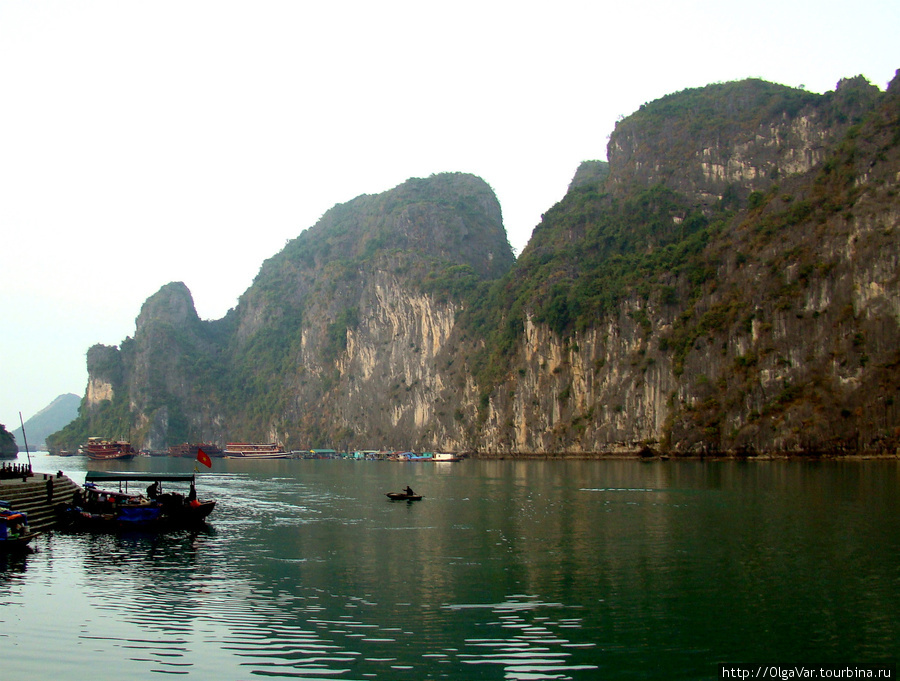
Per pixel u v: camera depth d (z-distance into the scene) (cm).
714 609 2725
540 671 2142
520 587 3078
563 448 15200
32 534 4138
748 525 4588
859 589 2969
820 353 11306
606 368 14638
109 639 2384
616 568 3425
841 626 2520
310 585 3133
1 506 4072
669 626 2531
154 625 2534
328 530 4753
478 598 2905
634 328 14275
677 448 12519
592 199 18262
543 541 4200
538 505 6084
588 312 15288
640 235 16275
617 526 4716
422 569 3450
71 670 2117
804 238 12131
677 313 13700
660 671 2148
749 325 12250
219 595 2955
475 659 2228
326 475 11344
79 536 4503
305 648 2316
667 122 18225
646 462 12438
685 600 2847
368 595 2953
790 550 3753
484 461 16025
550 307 15988
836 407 10688
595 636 2431
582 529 4622
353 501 6738
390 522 5138
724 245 13362
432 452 18438
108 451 19412
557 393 15738
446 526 4897
